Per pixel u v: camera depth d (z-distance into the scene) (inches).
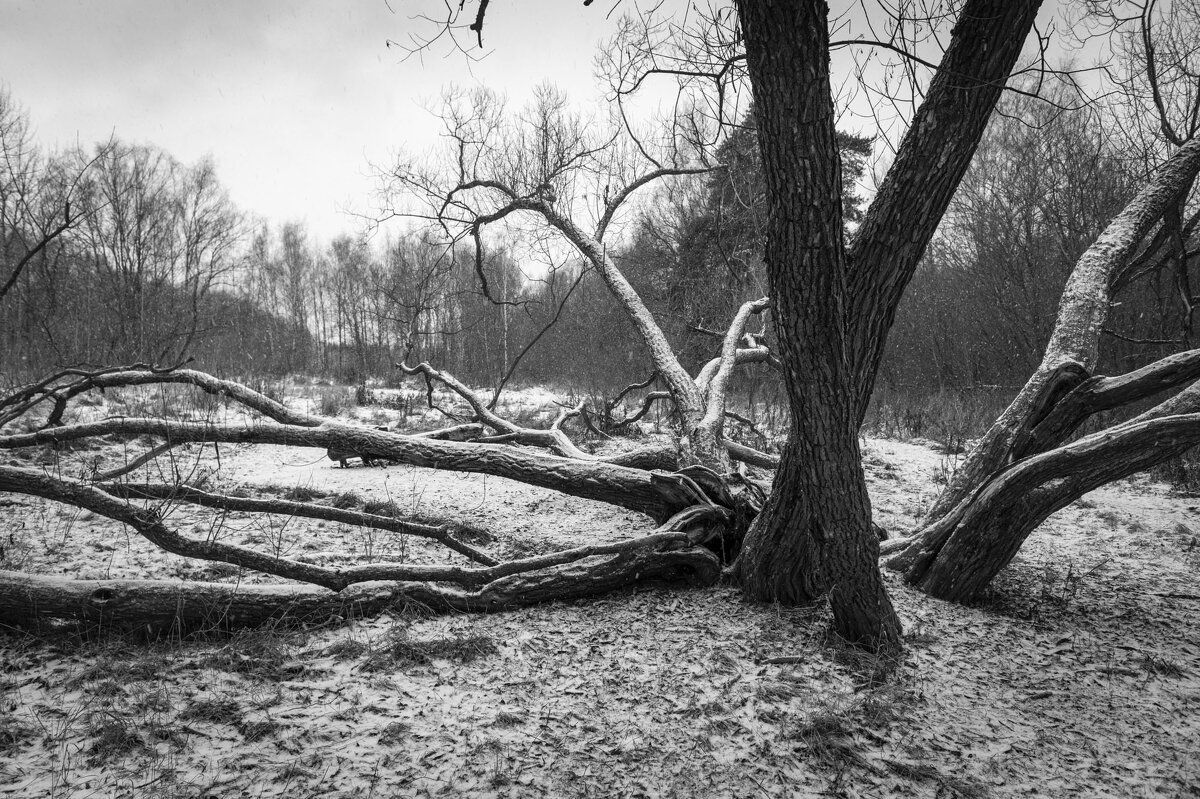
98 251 790.5
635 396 647.1
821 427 129.5
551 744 112.6
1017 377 612.7
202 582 160.6
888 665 140.3
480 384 786.2
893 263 132.2
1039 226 600.1
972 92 121.3
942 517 189.0
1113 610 174.6
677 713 122.9
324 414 515.8
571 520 253.3
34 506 229.9
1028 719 125.2
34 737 107.3
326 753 106.7
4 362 520.7
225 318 920.3
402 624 153.4
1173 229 240.5
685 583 180.9
